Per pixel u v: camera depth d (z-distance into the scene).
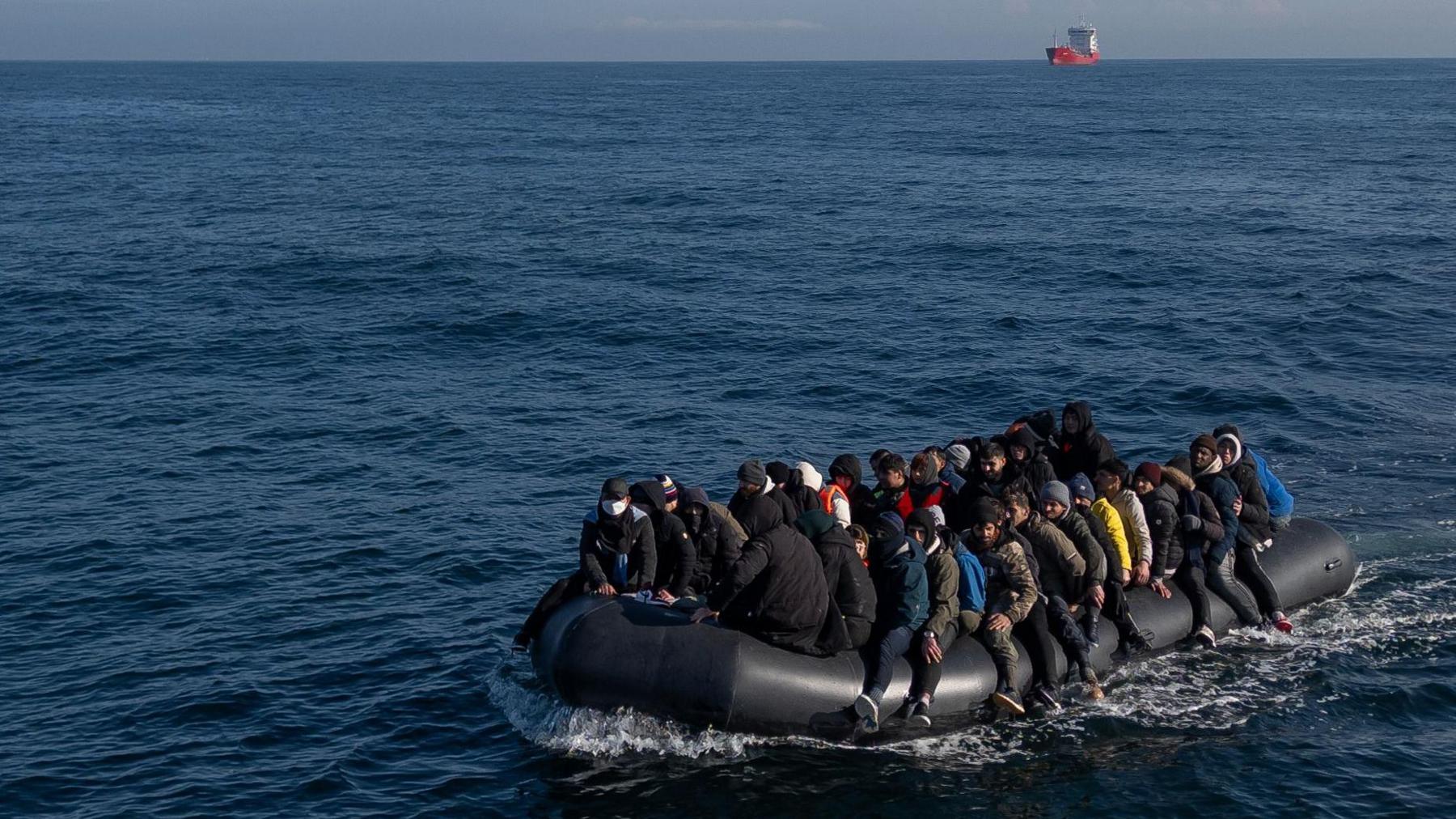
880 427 22.88
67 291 34.00
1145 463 12.84
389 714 12.16
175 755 11.49
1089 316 31.30
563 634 11.28
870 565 11.33
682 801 10.45
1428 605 13.82
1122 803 10.41
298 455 21.03
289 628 14.23
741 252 41.41
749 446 21.72
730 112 136.38
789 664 10.85
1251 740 11.27
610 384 25.69
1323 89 185.25
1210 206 52.06
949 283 35.91
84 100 162.75
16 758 11.45
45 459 20.70
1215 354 27.27
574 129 109.25
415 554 16.52
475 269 37.62
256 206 53.38
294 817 10.51
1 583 15.56
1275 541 13.66
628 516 11.71
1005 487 12.04
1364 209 50.47
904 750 11.08
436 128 110.50
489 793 10.76
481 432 22.27
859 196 57.31
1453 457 19.72
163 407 23.83
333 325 30.77
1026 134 97.19
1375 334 28.83
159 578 15.70
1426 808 10.27
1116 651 12.13
